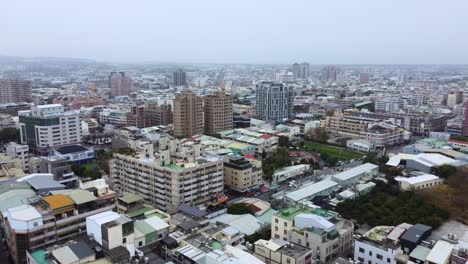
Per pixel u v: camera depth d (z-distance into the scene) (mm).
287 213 155375
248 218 174500
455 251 127188
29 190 168250
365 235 146375
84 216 146875
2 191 168250
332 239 140375
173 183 193000
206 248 128750
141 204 165375
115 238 122312
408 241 135500
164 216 155875
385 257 132000
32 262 122500
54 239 139875
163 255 134875
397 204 198750
